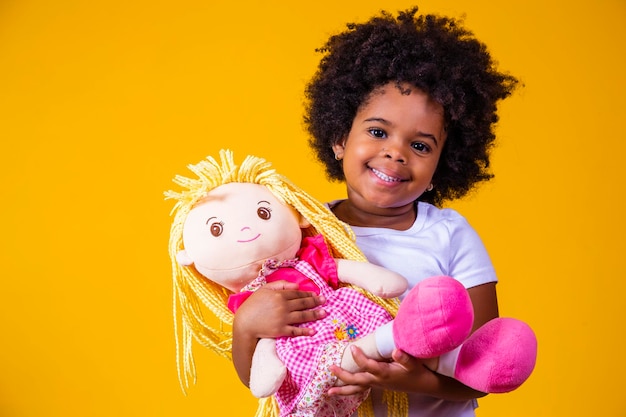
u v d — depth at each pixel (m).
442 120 1.67
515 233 3.39
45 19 3.47
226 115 3.38
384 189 1.63
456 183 1.88
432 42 1.72
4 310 3.46
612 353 3.40
